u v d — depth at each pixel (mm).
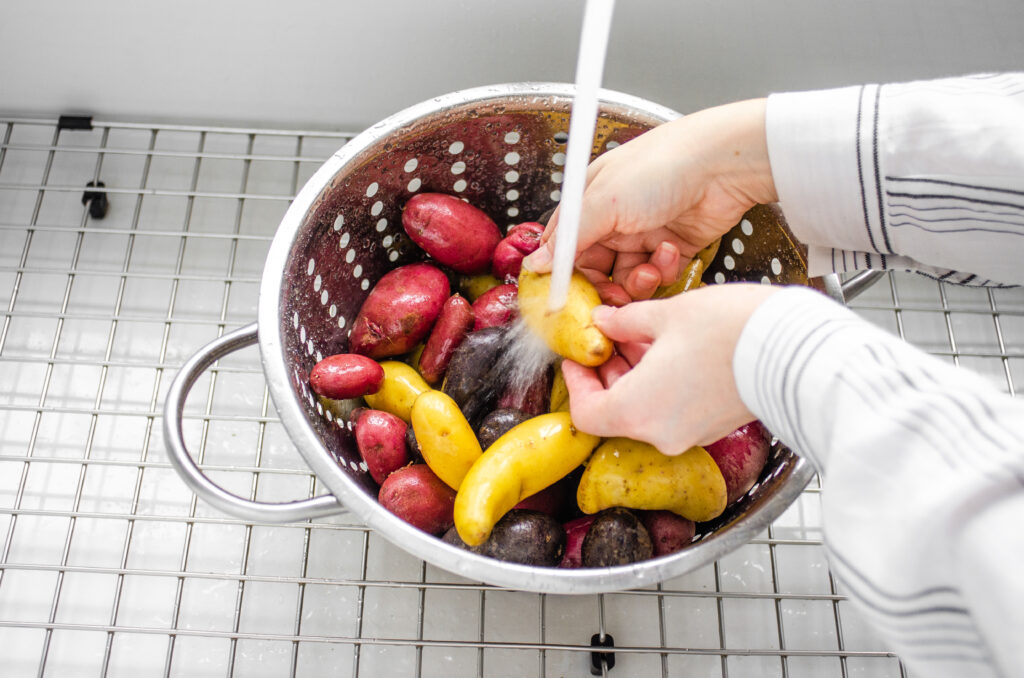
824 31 767
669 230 618
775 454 618
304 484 743
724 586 717
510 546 579
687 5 750
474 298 709
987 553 376
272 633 697
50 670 688
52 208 814
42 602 703
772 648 704
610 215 575
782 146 546
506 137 663
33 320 782
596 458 586
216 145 841
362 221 665
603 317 559
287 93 813
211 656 695
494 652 695
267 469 708
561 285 517
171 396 561
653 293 618
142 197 822
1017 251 535
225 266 809
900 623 405
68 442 748
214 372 742
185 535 723
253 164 838
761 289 475
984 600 378
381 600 706
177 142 840
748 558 724
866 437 406
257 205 826
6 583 704
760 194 578
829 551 424
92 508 729
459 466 593
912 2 750
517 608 703
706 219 603
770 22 761
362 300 702
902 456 400
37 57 785
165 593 708
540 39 773
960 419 395
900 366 415
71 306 787
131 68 794
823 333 435
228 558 717
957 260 556
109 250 806
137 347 779
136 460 744
